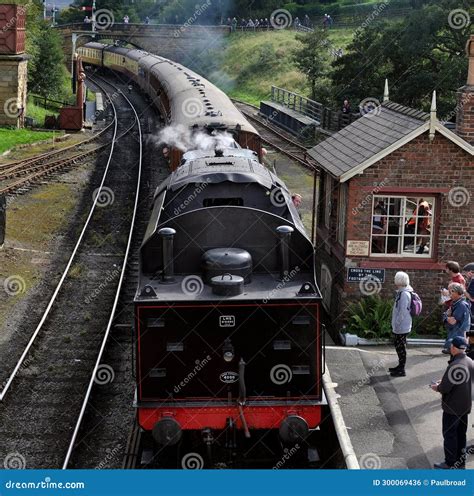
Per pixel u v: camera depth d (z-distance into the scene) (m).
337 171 13.03
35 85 48.75
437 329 13.02
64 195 24.06
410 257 12.94
